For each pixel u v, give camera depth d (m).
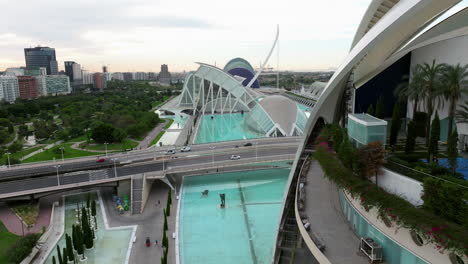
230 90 150.75
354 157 27.52
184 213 53.62
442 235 18.52
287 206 39.53
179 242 44.91
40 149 93.44
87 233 43.09
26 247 40.31
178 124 132.62
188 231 47.91
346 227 29.47
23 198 54.81
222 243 44.75
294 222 38.19
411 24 30.52
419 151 34.16
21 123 134.75
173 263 40.00
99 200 58.75
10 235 46.09
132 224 49.88
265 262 40.50
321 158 32.88
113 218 51.81
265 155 72.50
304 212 31.91
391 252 23.95
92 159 73.00
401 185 25.02
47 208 55.97
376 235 25.44
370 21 42.72
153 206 56.09
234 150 76.94
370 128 30.61
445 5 28.14
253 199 59.03
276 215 52.84
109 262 40.47
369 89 45.41
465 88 32.50
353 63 29.67
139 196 56.09
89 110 141.88
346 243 27.03
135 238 45.44
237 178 69.25
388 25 25.56
